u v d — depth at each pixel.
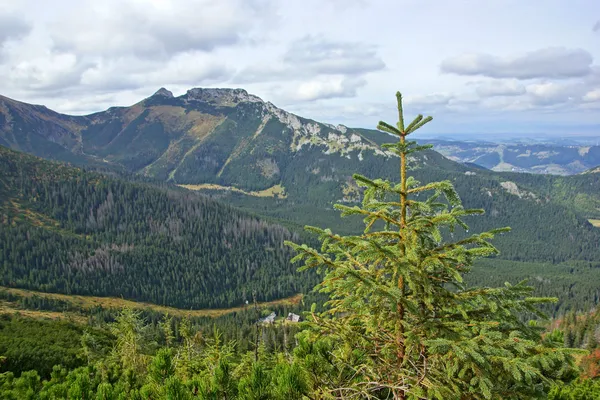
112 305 155.00
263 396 7.27
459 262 6.99
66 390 8.42
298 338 8.04
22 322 53.38
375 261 7.17
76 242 196.12
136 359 22.02
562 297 190.75
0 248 174.38
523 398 6.60
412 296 7.41
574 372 6.93
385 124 7.27
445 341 6.09
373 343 7.53
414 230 7.14
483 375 6.27
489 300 6.71
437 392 5.99
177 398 7.05
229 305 179.88
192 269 197.75
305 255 7.62
